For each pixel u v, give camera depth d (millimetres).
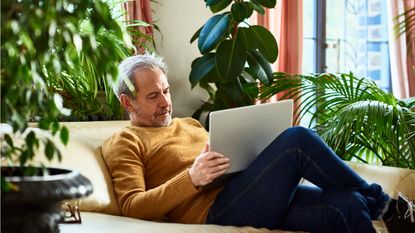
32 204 1446
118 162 2594
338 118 3135
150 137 2691
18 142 2225
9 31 1361
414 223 2396
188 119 2926
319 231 2396
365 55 5469
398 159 3107
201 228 2246
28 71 1444
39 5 1405
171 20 4027
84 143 2656
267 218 2408
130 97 2734
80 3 1432
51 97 1500
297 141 2381
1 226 1437
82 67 2967
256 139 2496
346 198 2334
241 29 3564
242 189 2422
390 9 5328
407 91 5332
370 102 3170
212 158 2369
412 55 5379
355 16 5422
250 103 3639
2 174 1594
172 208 2506
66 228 2158
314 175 2375
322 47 5199
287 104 2553
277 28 4418
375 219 2396
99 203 2498
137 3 3719
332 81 3471
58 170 1641
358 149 3283
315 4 5172
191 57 4137
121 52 3086
